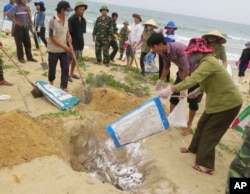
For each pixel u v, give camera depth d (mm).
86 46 17344
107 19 9734
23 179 3816
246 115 5922
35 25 11234
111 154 5059
